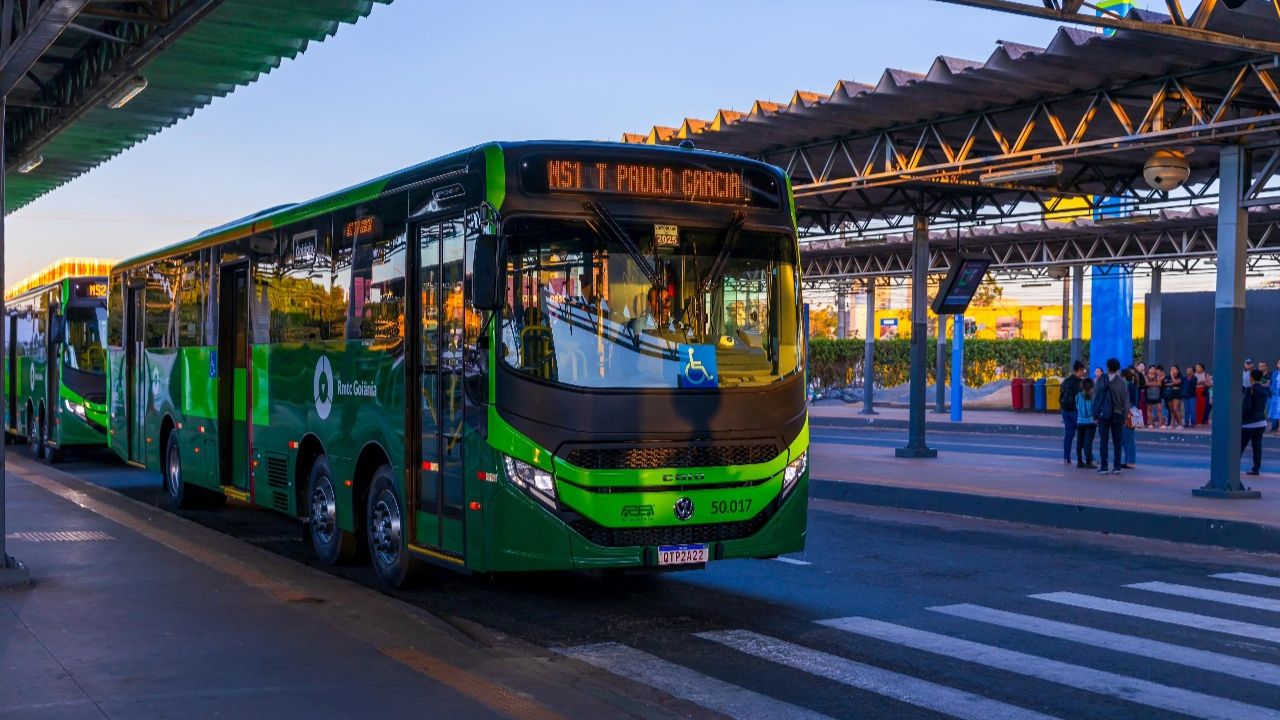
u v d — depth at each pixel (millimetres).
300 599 8602
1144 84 16719
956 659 7887
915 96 18125
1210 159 20031
